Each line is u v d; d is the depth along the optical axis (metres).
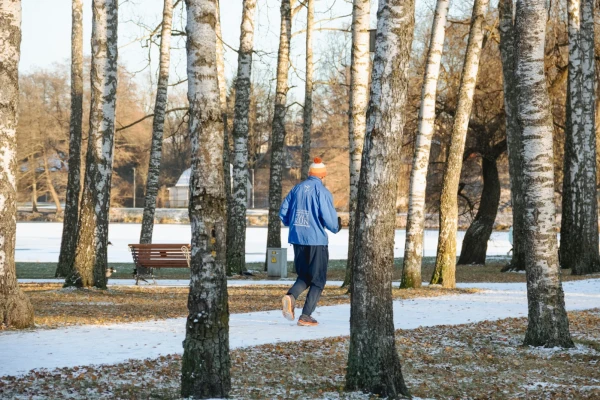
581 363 9.44
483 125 32.06
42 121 86.94
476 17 18.95
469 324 12.00
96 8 17.03
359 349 7.14
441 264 18.97
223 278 6.89
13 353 8.71
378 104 7.09
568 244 27.12
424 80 18.03
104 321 11.88
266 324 11.62
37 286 19.22
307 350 9.23
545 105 10.41
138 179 96.50
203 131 6.83
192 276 6.87
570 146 26.67
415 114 32.22
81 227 17.31
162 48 25.34
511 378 8.45
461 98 19.05
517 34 10.47
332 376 7.91
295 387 7.37
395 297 16.56
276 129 28.25
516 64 10.49
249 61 25.27
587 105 24.55
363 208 7.12
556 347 10.34
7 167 10.77
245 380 7.57
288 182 91.19
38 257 34.91
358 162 17.20
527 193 10.52
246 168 25.61
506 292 18.14
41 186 92.94
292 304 11.23
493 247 48.00
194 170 6.86
